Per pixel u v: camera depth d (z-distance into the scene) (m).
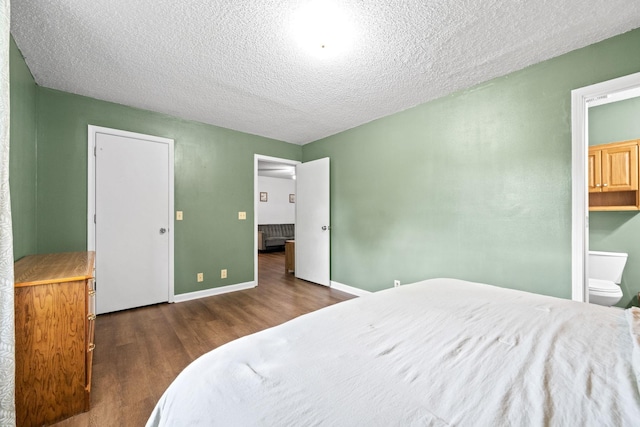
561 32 1.72
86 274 1.50
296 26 1.66
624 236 2.70
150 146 3.08
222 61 2.04
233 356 0.83
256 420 0.58
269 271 5.08
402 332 0.99
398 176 3.05
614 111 2.72
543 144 2.04
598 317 1.10
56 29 1.68
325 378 0.71
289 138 4.18
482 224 2.38
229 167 3.72
